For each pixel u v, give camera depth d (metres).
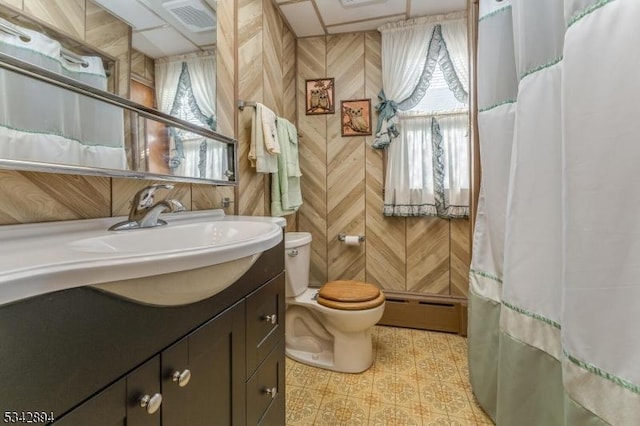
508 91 1.13
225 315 0.68
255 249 0.62
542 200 0.91
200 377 0.60
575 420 0.70
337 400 1.36
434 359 1.70
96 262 0.39
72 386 0.37
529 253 0.95
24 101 0.64
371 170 2.21
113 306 0.42
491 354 1.22
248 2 1.62
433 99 2.05
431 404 1.33
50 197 0.70
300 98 2.32
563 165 0.74
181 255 0.47
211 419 0.64
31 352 0.34
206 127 1.26
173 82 1.09
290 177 1.95
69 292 0.37
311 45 2.30
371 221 2.22
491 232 1.21
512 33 1.12
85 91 0.76
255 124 1.55
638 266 0.60
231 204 1.46
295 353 1.74
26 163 0.61
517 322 0.99
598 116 0.66
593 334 0.67
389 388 1.44
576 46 0.70
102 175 0.77
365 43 2.22
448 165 2.02
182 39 1.14
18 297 0.32
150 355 0.48
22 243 0.59
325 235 2.29
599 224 0.66
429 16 2.03
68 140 0.73
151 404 0.47
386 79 2.11
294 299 1.72
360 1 1.90
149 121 0.99
